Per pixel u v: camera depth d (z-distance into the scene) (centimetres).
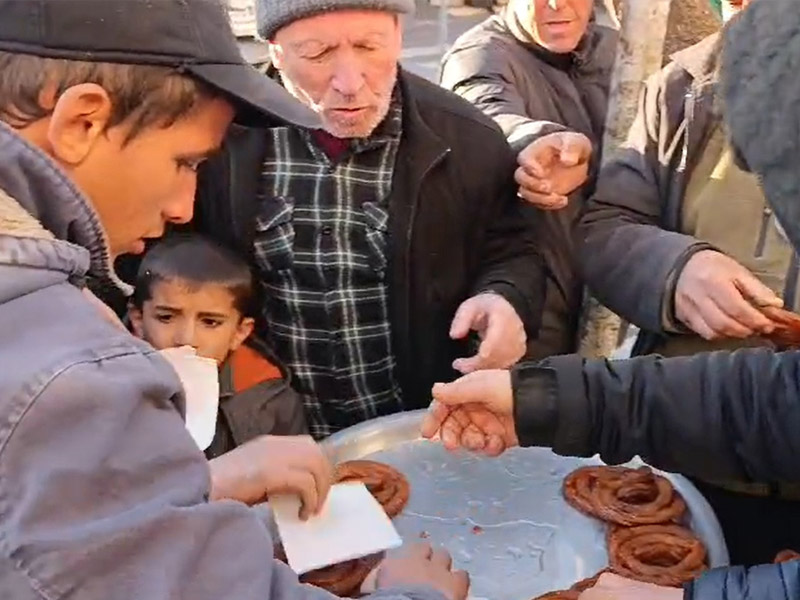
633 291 133
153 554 62
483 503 124
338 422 157
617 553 112
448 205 150
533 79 189
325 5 131
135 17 73
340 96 136
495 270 156
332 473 122
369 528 107
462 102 153
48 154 73
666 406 107
